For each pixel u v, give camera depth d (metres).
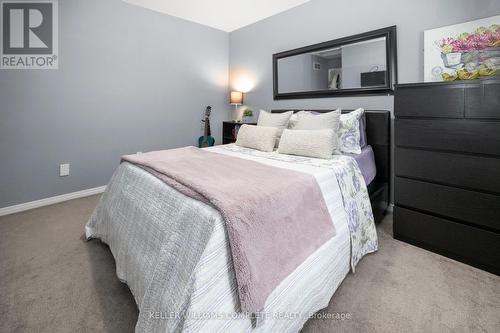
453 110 1.71
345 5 2.79
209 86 4.21
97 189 3.25
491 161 1.59
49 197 2.92
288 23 3.39
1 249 1.93
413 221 1.98
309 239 1.29
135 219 1.47
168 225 1.19
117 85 3.27
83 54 2.98
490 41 1.94
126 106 3.38
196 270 0.91
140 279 1.26
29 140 2.74
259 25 3.78
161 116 3.72
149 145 3.64
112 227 1.73
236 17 3.68
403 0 2.38
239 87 4.24
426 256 1.85
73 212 2.67
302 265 1.22
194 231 1.04
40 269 1.69
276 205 1.20
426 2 2.24
